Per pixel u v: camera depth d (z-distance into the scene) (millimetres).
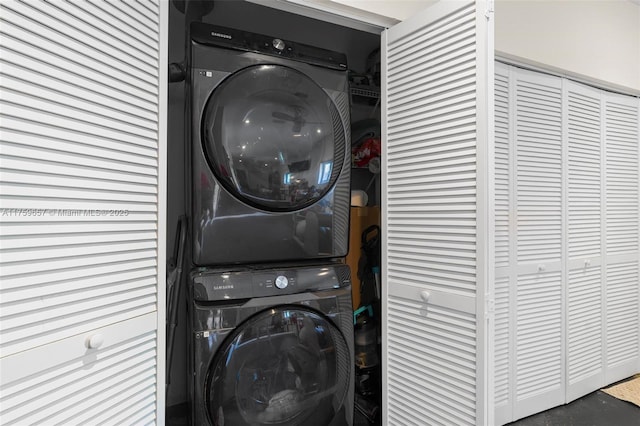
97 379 963
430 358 1454
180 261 1681
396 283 1619
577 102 2375
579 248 2381
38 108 821
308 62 1536
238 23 2059
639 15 2635
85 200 942
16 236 784
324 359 1439
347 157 1603
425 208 1484
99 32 968
